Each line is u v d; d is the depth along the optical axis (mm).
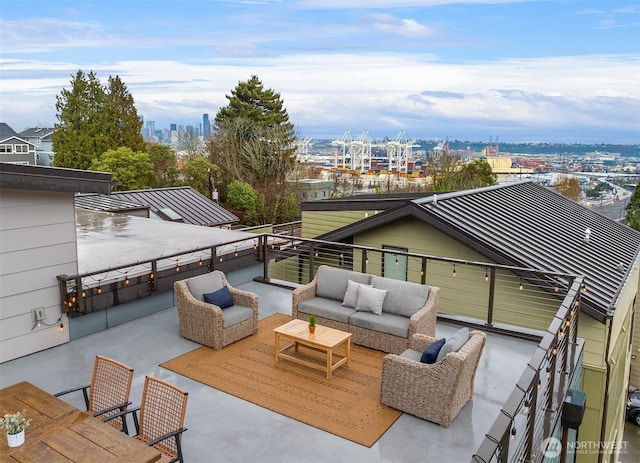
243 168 32500
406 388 5160
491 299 7555
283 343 6965
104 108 35031
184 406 3791
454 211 11039
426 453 4555
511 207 12898
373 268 12164
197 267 8727
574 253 10766
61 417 3705
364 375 6055
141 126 37125
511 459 4113
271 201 31453
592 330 8797
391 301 6996
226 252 9297
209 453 4512
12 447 3277
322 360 6414
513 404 3230
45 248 6520
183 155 33812
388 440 4750
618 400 11922
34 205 6344
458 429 4961
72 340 6969
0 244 6059
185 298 6898
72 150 34125
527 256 9672
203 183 31125
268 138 33906
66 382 5785
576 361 7027
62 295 6676
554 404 5312
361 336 6852
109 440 3363
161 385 4016
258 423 5008
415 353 5645
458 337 5230
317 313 7219
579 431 9141
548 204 14703
